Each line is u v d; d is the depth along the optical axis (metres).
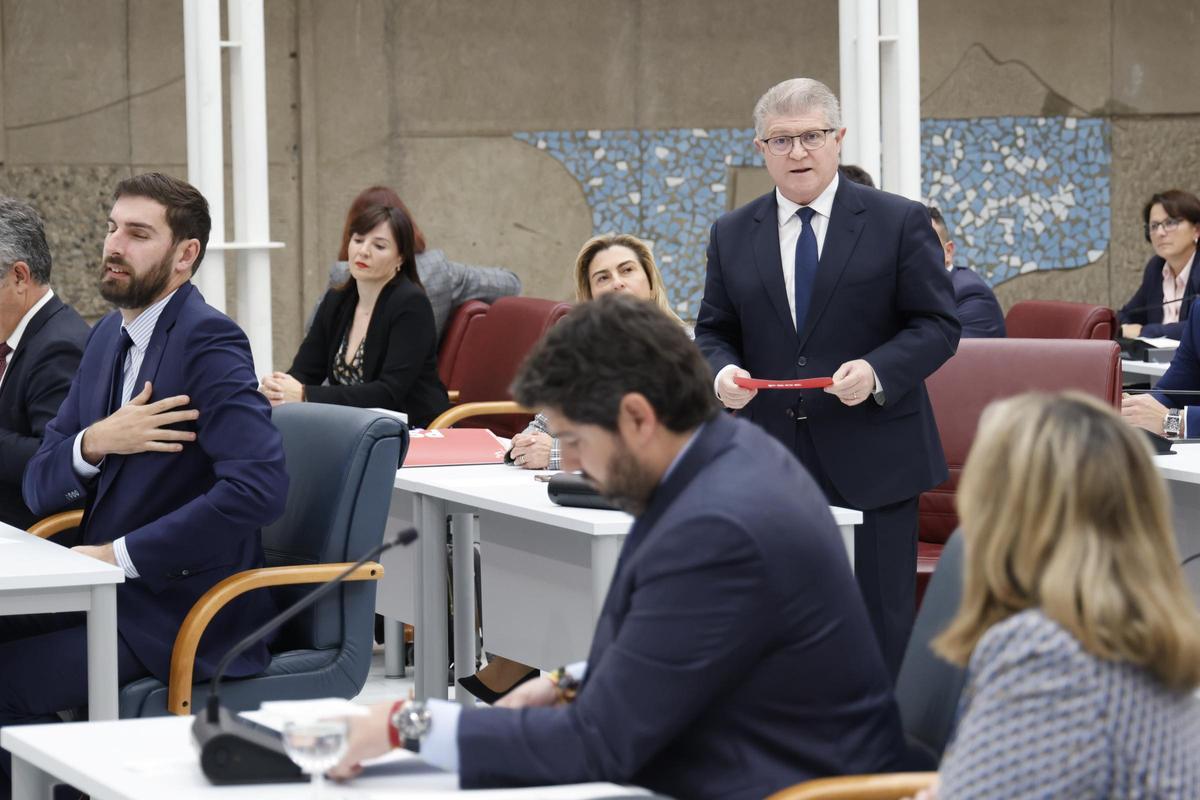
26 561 3.80
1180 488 5.05
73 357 4.75
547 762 2.38
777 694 2.41
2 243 4.68
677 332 2.45
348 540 4.17
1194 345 5.98
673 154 11.31
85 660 3.96
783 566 2.37
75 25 9.95
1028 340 5.53
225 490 3.97
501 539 4.85
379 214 7.36
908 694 2.76
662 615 2.36
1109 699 1.95
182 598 4.04
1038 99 11.81
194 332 4.09
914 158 7.59
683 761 2.44
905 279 4.58
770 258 4.70
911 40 7.53
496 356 7.59
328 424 4.29
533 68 11.01
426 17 10.76
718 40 11.32
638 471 2.44
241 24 7.73
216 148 7.68
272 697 4.08
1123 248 12.07
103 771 2.47
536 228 11.11
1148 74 11.98
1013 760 1.96
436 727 2.41
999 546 2.04
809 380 4.41
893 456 4.58
